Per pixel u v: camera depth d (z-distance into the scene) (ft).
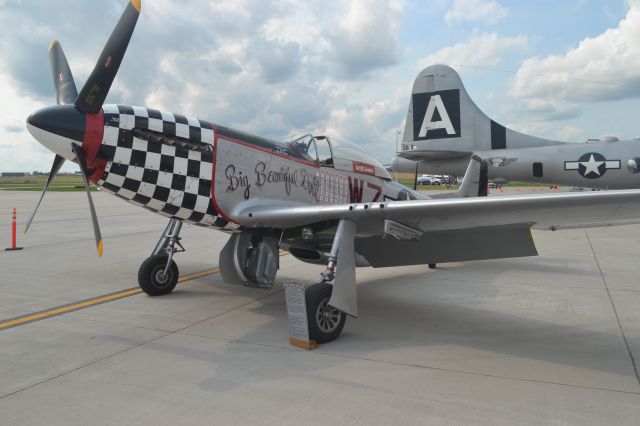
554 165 41.75
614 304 15.53
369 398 8.39
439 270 22.25
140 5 12.15
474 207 10.96
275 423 7.41
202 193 13.32
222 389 8.75
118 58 12.00
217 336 12.17
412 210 11.54
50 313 14.25
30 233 36.01
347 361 10.37
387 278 20.43
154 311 14.62
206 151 13.34
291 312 11.50
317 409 7.93
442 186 170.19
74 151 11.76
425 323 13.61
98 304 15.43
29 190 129.39
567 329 12.92
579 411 7.89
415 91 46.68
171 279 16.84
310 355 10.77
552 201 10.19
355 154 17.62
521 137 43.42
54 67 16.17
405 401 8.27
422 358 10.61
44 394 8.50
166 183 12.82
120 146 12.17
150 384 8.97
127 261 23.94
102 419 7.54
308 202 15.80
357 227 13.79
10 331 12.42
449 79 45.19
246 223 14.08
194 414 7.72
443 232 14.07
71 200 82.58
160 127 12.78
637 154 39.45
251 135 14.71
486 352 11.05
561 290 17.71
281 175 14.99
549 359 10.57
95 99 11.92
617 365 10.19
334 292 11.66
